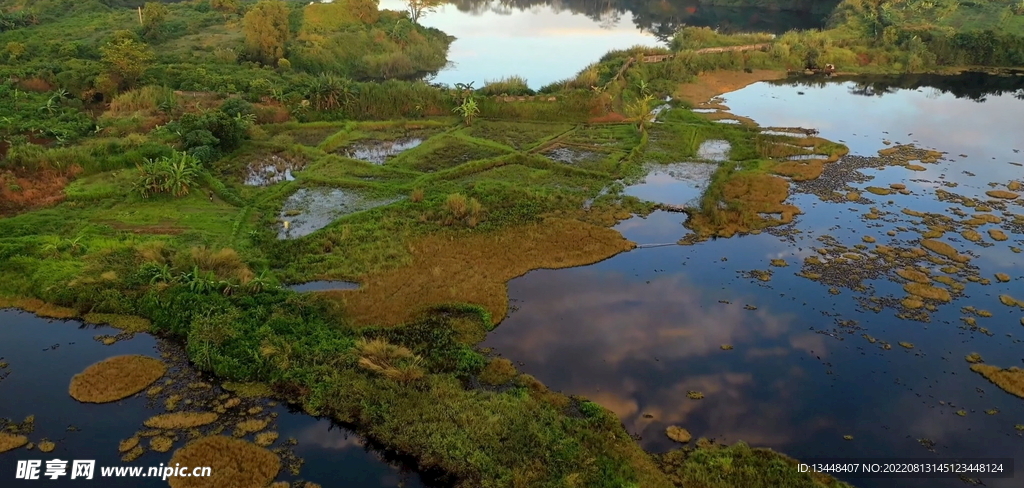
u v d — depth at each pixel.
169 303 25.88
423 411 20.91
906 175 42.19
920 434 21.19
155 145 40.41
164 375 23.05
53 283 27.28
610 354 24.84
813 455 20.34
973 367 24.14
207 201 36.47
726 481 18.98
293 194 38.22
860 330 26.39
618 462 19.47
